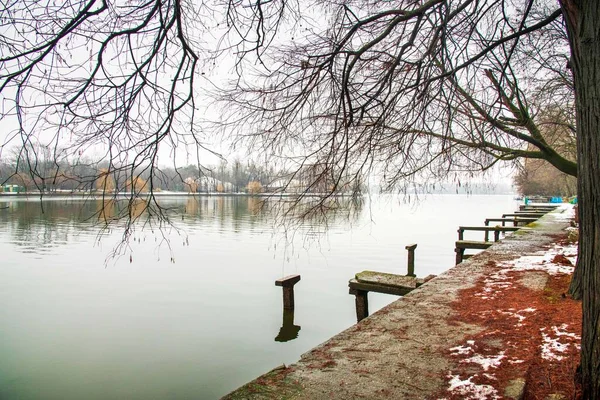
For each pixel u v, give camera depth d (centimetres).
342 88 356
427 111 459
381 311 491
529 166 1153
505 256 862
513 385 295
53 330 834
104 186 318
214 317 927
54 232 2398
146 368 665
